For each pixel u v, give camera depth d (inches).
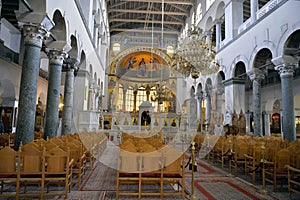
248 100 829.2
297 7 356.8
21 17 246.7
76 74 502.3
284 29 384.2
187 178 229.0
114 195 169.8
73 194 169.0
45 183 184.4
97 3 621.9
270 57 494.9
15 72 452.4
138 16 1019.3
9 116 459.8
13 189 174.1
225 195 175.9
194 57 328.5
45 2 252.5
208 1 752.3
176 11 982.4
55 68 335.0
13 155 150.9
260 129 463.8
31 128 242.8
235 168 268.1
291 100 382.9
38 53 253.3
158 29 1070.4
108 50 997.2
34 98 246.8
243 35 514.0
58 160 156.0
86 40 511.2
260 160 207.2
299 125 668.7
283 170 189.8
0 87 476.4
